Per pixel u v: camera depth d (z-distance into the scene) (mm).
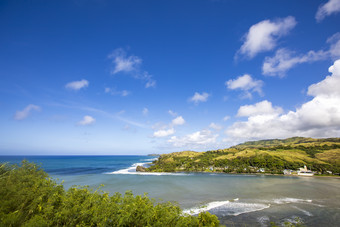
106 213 17141
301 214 42750
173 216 19875
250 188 76875
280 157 192125
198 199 56375
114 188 71938
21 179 19531
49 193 17969
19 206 14992
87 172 128125
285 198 58469
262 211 44688
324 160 186000
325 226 36250
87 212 16109
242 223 37531
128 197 22219
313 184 90312
